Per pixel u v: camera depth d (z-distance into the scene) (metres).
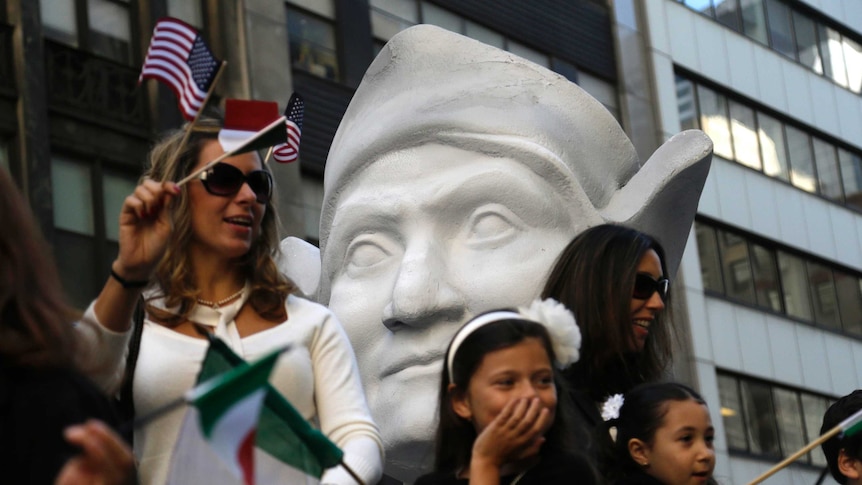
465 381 7.05
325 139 33.66
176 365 7.10
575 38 41.22
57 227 29.77
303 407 7.15
